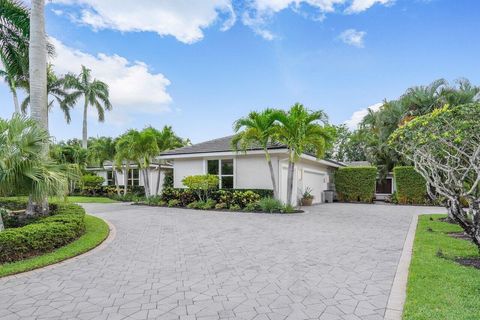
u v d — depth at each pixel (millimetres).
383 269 5254
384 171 24000
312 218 11891
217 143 18516
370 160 25438
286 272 5164
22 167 6852
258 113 13484
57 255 6102
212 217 12203
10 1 11031
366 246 7039
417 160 7316
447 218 10906
